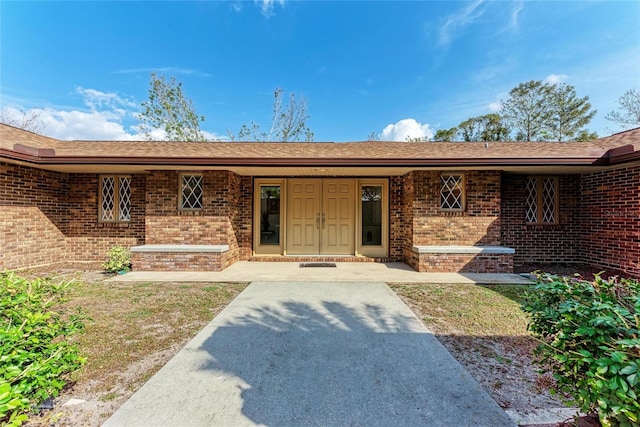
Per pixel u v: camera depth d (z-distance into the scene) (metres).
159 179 7.55
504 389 2.43
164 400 2.27
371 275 6.68
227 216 7.56
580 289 1.94
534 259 8.09
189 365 2.81
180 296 5.08
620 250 6.85
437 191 7.35
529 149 8.32
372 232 8.77
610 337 1.57
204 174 7.54
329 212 8.80
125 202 8.66
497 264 7.00
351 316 4.15
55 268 7.63
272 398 2.30
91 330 3.63
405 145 9.29
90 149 8.38
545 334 2.04
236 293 5.29
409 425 2.01
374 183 8.75
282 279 6.30
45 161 6.63
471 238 7.27
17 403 1.42
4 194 6.94
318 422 2.04
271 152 8.36
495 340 3.38
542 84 23.00
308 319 4.04
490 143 9.20
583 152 7.73
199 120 20.86
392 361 2.89
